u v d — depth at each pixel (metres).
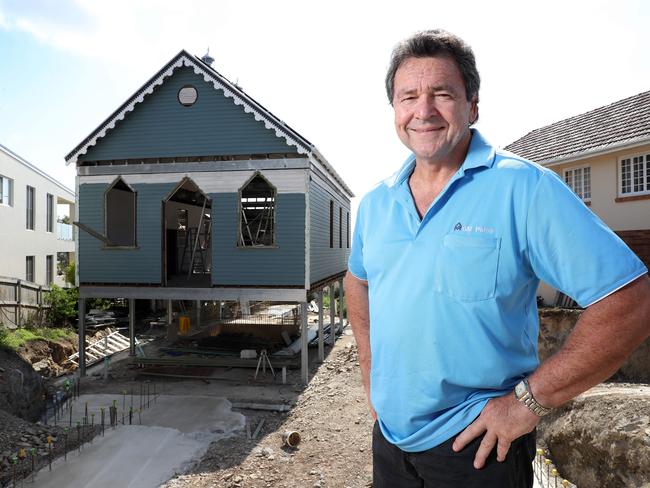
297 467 8.02
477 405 1.90
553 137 20.23
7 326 17.42
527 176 1.79
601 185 16.47
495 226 1.81
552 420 8.04
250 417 10.75
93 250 14.66
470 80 2.00
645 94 17.50
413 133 2.00
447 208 1.91
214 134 14.09
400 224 2.07
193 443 8.95
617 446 6.19
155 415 10.72
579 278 1.66
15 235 23.50
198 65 13.86
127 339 20.06
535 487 6.82
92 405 11.59
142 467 7.88
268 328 18.95
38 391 11.59
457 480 1.96
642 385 9.58
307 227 13.74
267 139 13.88
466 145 2.06
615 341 1.62
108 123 14.30
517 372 1.89
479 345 1.84
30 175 25.12
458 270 1.83
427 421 2.01
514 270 1.81
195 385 13.38
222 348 16.17
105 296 14.59
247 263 14.00
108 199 16.08
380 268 2.12
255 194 16.77
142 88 14.14
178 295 14.34
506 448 1.85
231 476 7.67
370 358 2.56
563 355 1.73
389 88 2.17
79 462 8.00
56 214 28.78
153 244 14.41
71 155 14.54
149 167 14.39
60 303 21.48
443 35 2.01
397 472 2.17
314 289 14.55
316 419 10.46
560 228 1.69
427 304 1.90
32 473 7.55
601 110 19.38
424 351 1.93
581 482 6.88
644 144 14.48
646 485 5.61
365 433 9.47
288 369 15.03
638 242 14.34
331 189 17.89
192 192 20.56
